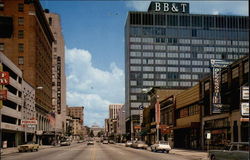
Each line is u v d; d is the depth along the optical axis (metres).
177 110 69.31
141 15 174.25
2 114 64.25
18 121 78.06
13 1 95.94
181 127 60.84
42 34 109.88
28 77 94.31
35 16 96.56
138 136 118.81
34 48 95.00
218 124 47.09
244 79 38.53
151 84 170.62
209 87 49.31
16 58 94.38
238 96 40.25
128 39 173.75
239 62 39.69
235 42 176.88
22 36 95.25
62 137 170.25
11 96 71.19
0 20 92.44
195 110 57.19
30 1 95.81
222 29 177.00
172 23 175.25
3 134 71.19
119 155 38.16
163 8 176.12
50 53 131.38
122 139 157.88
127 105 173.75
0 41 94.56
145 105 168.62
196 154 40.41
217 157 23.30
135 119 146.12
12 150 57.34
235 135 41.00
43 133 99.88
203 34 176.12
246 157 19.39
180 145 67.88
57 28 169.75
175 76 172.38
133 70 170.88
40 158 32.88
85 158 32.38
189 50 174.62
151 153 43.78
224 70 44.28
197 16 177.00
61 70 182.38
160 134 82.25
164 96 89.56
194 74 173.38
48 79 125.12
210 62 44.31
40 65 105.50
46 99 119.12
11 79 71.19
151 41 173.38
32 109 93.00
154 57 172.62
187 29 175.88
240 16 178.62
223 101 44.84
